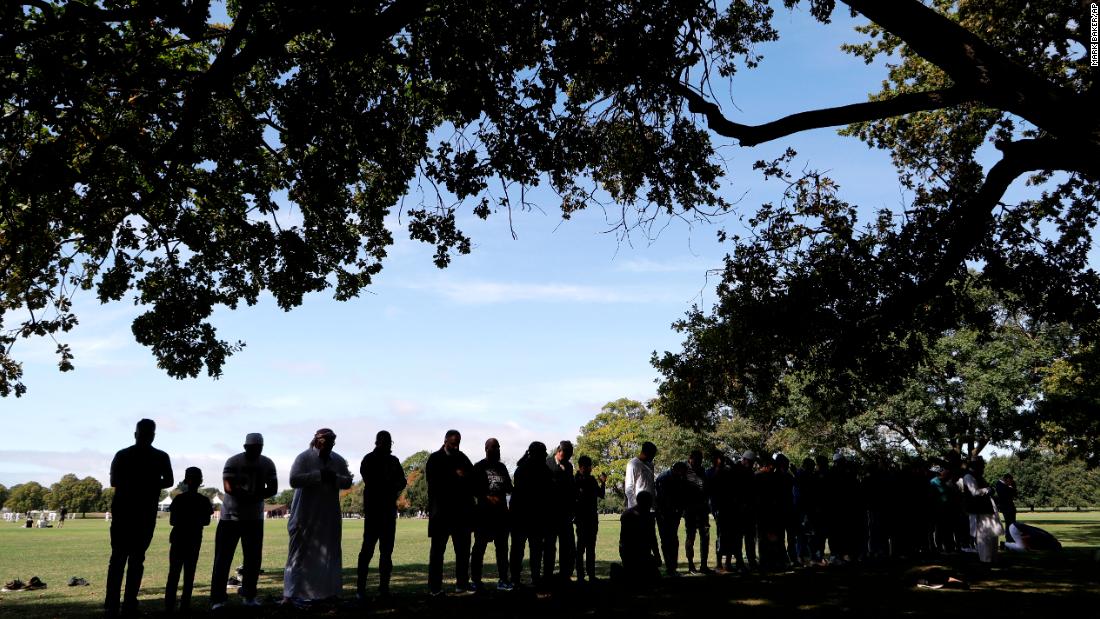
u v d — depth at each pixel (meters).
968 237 11.04
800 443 41.09
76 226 12.96
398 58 11.56
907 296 12.84
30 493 165.50
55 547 25.69
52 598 10.63
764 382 15.09
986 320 14.48
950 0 14.34
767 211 14.45
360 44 9.63
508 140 11.41
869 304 13.69
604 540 24.72
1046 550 17.84
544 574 10.59
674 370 15.80
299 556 9.16
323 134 11.73
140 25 10.49
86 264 15.71
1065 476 88.88
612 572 11.23
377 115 11.64
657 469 51.59
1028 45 13.20
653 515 11.60
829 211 14.24
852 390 15.61
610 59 11.05
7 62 9.32
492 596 9.84
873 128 16.20
